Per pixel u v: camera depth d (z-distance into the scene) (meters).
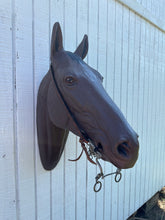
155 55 2.49
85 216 1.61
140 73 2.20
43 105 1.04
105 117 0.74
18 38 1.03
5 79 0.98
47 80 1.00
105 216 1.87
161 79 2.71
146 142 2.48
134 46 2.05
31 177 1.14
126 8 1.88
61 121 0.89
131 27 1.98
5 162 1.01
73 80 0.81
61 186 1.36
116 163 0.70
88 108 0.77
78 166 1.49
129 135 0.69
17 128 1.05
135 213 2.48
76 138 1.45
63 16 1.28
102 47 1.63
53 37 0.89
